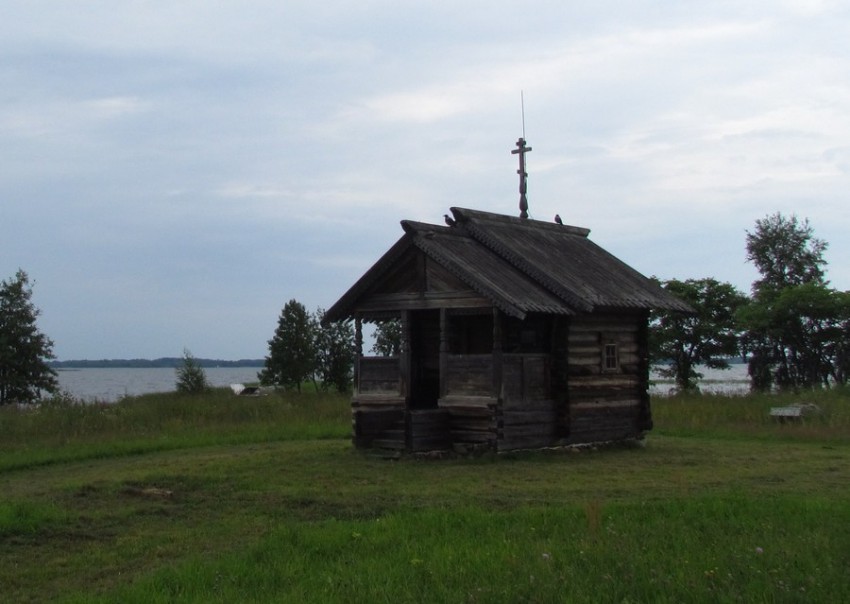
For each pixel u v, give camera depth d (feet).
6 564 40.60
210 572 36.42
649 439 91.40
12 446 81.51
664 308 86.94
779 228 211.00
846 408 108.99
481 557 36.81
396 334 164.55
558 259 85.61
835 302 172.86
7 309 155.43
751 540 38.86
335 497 54.85
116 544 44.04
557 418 78.48
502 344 82.12
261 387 187.73
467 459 72.18
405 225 75.97
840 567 34.24
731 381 264.52
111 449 78.79
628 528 41.91
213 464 68.13
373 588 33.09
